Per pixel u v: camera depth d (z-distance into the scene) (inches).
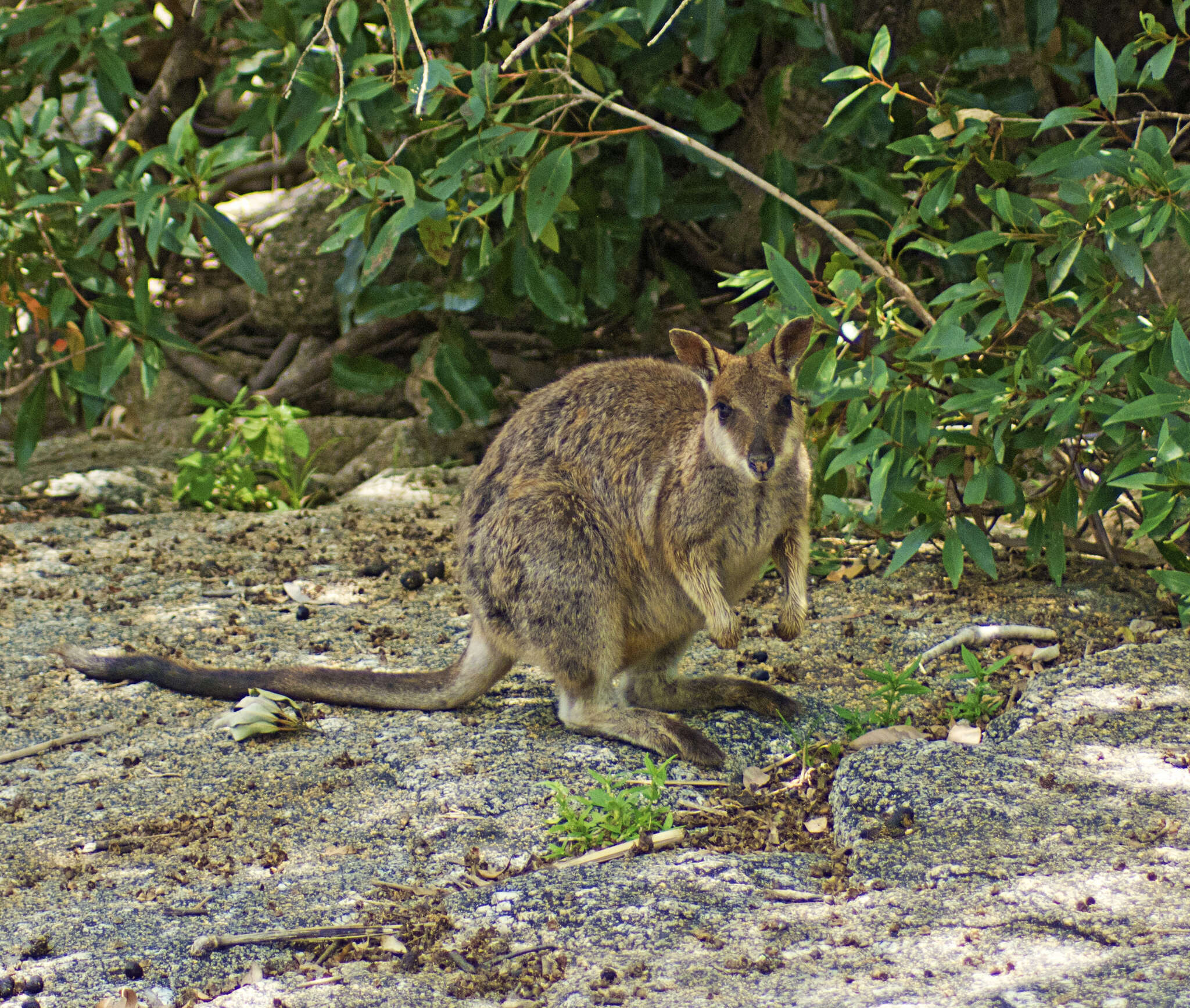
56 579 413.1
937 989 167.5
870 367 318.7
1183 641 303.6
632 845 228.4
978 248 320.5
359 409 641.0
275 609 382.9
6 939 203.5
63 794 263.6
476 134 395.5
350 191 356.2
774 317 336.2
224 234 386.9
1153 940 174.9
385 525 471.8
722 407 267.4
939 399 371.6
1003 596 364.8
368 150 447.5
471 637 299.1
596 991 176.4
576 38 358.9
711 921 196.5
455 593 395.9
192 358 658.2
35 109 681.0
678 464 277.7
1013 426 345.7
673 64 457.4
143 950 198.5
